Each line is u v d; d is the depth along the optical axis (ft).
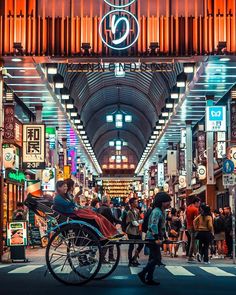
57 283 40.57
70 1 72.28
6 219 90.74
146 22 72.18
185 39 71.77
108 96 207.92
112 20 71.82
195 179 133.08
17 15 71.92
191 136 135.44
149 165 266.16
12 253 66.54
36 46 71.72
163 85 141.90
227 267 58.95
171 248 78.74
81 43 71.67
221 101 112.37
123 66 84.69
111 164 390.83
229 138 97.55
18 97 103.04
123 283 41.11
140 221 60.95
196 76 91.40
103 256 41.70
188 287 38.96
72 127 140.15
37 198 42.83
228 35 71.67
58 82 98.58
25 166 96.73
